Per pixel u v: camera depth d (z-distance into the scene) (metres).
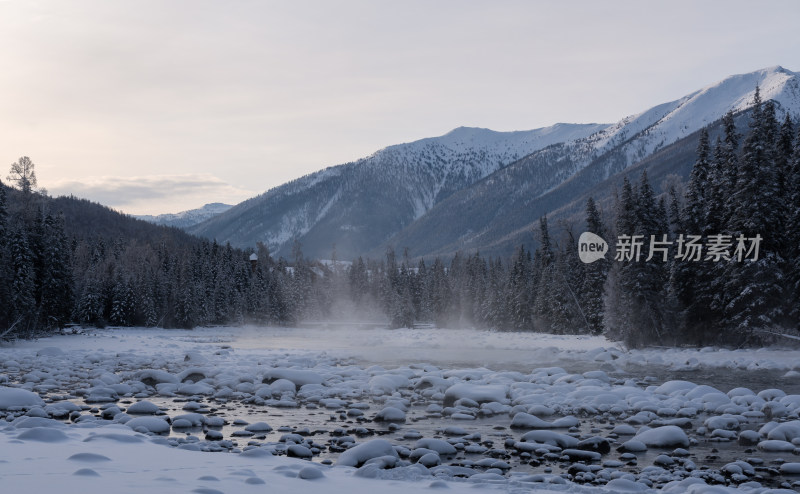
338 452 15.68
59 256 71.12
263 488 9.77
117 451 12.59
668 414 21.41
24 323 61.34
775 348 43.25
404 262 168.25
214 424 19.19
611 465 14.74
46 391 26.45
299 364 37.38
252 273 131.38
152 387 27.81
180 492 8.73
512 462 15.05
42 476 9.49
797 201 46.19
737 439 17.84
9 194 113.69
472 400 23.03
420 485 10.91
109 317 96.12
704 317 50.19
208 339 76.94
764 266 44.72
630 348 51.81
